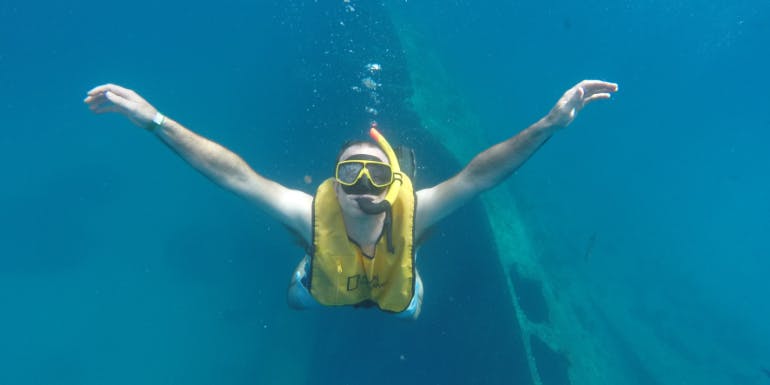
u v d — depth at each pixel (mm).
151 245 14469
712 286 19219
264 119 16672
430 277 8773
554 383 7160
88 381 11312
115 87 1924
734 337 15539
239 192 2123
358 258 2105
